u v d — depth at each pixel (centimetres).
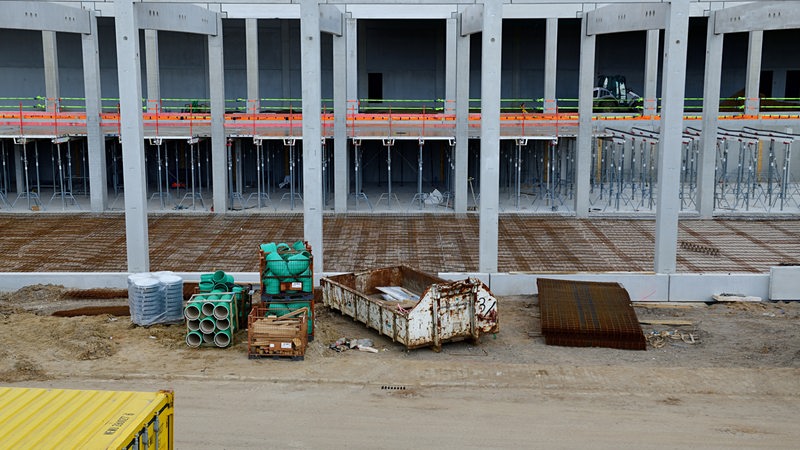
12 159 3628
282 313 1698
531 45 4034
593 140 3512
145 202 2139
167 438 868
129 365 1573
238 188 3325
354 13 3148
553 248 2552
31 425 787
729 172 3797
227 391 1456
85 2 2972
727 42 4097
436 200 3253
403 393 1459
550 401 1427
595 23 2820
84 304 1986
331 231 2761
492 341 1761
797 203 3175
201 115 3062
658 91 4081
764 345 1727
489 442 1259
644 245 2589
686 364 1623
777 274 2038
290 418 1342
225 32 3928
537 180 3712
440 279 1848
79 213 2975
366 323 1800
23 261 2356
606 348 1722
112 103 3891
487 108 2069
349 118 3094
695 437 1285
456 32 3134
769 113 3519
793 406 1411
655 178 3797
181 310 1839
